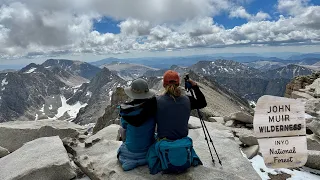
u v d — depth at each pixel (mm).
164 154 1847
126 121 1917
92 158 2346
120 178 1930
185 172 1941
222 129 3283
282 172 2320
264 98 1778
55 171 2055
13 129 3531
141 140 1998
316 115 3676
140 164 2057
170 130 1890
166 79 1898
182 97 1914
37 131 3543
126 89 1940
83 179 2146
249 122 3615
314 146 2699
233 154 2389
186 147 1862
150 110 1869
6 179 1972
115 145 2615
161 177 1907
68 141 2730
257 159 2539
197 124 3293
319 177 2254
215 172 1943
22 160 2213
